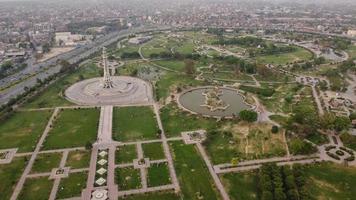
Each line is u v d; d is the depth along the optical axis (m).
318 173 199.38
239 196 179.00
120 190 185.00
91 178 195.75
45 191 183.88
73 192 183.00
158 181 192.75
